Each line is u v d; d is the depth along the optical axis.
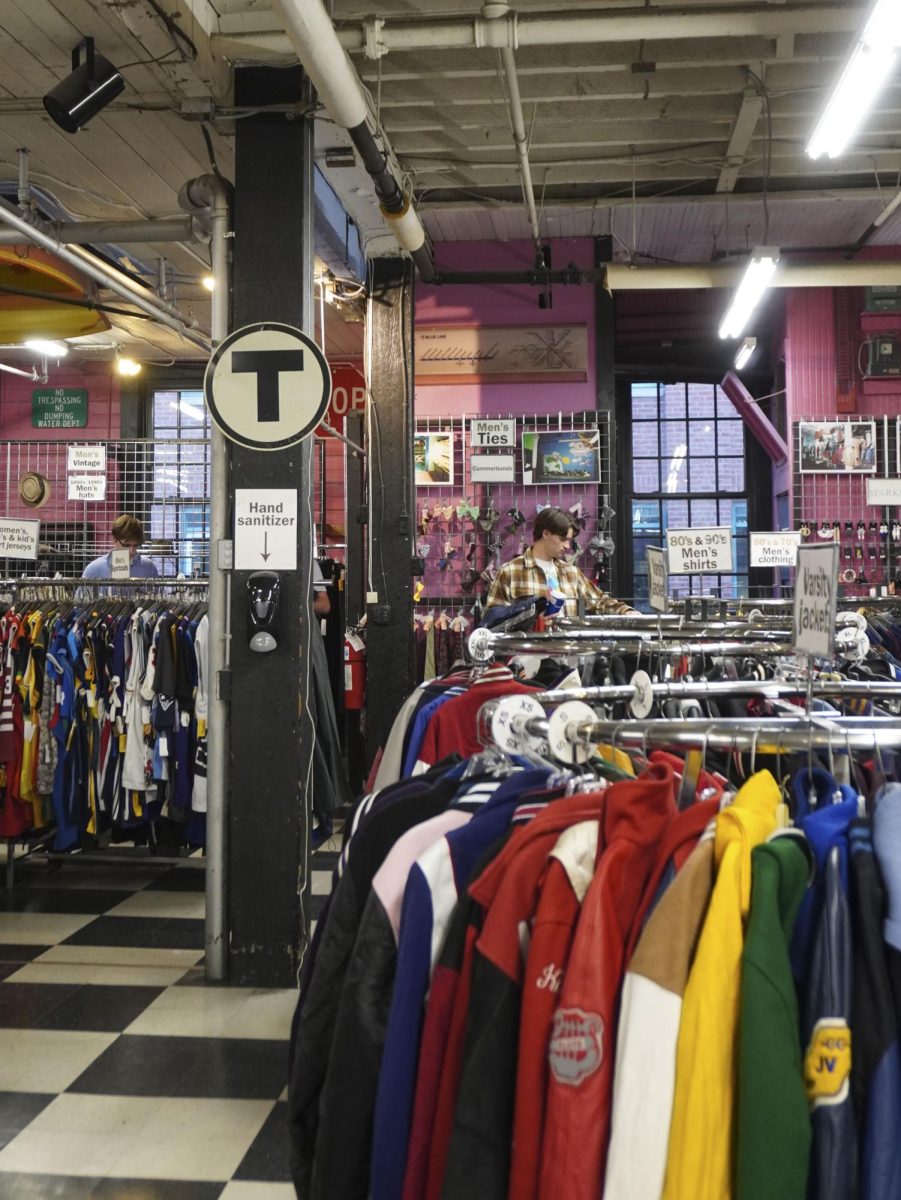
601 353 7.80
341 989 1.51
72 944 4.18
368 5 4.23
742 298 6.41
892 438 8.23
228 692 3.82
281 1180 2.45
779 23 4.09
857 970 1.08
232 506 3.87
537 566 5.04
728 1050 1.06
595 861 1.22
